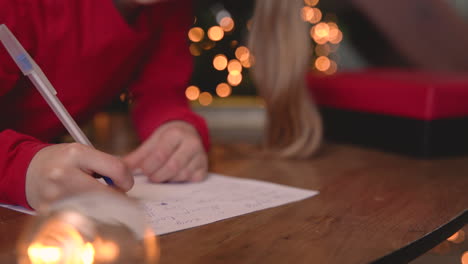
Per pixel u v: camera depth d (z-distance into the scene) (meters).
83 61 0.65
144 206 0.55
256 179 0.67
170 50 0.77
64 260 0.39
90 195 0.41
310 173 0.70
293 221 0.52
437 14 1.56
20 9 0.61
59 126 0.69
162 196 0.58
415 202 0.58
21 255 0.41
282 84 0.78
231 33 1.70
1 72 0.60
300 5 0.78
